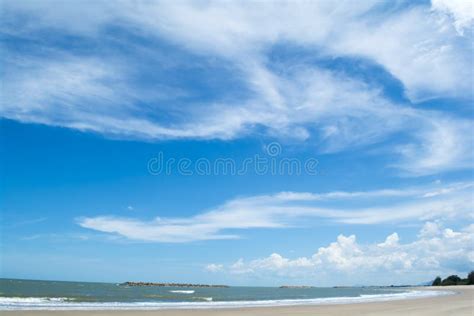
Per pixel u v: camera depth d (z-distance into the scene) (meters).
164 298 47.00
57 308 22.09
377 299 38.66
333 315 19.95
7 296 44.66
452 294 52.22
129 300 39.75
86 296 49.69
